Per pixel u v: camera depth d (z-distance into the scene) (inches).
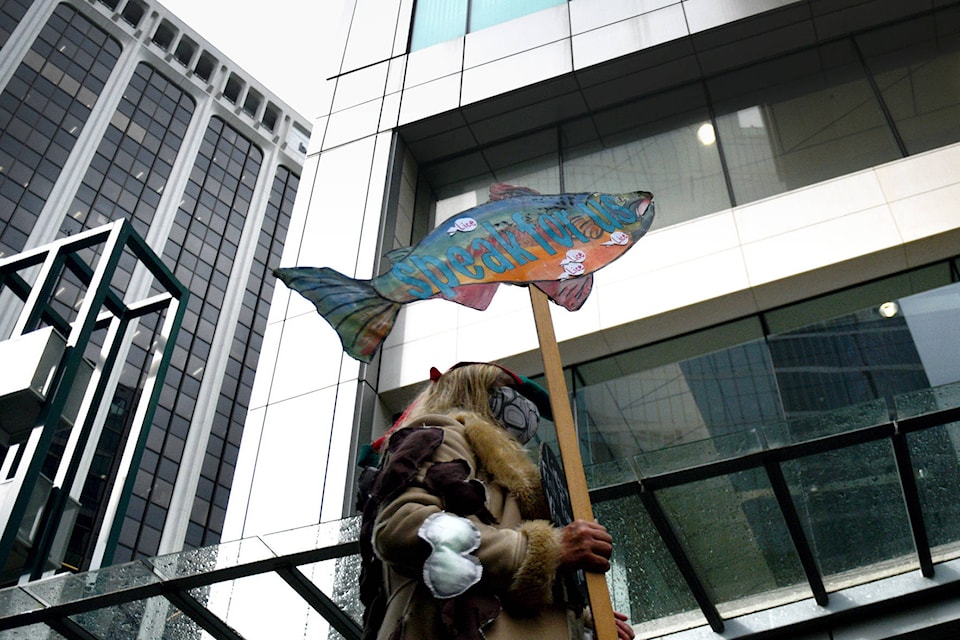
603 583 102.5
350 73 705.6
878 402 269.9
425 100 645.9
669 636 308.7
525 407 121.0
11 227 2397.9
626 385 466.6
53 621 269.3
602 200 151.7
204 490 2406.5
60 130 2662.4
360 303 138.6
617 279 500.7
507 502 108.1
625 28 616.7
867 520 298.5
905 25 559.8
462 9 711.1
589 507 110.4
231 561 264.5
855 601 300.2
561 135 615.2
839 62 565.6
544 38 642.8
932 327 419.5
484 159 629.9
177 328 438.9
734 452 270.4
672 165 557.6
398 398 514.0
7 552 320.5
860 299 449.1
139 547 2164.1
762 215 494.6
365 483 119.0
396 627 97.8
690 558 291.6
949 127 498.3
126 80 2938.0
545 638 98.0
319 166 639.8
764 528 293.9
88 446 469.4
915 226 453.4
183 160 2950.3
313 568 267.0
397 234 589.9
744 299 466.6
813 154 519.8
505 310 521.7
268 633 280.2
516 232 146.2
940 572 297.4
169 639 284.4
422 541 95.2
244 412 2664.9
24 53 2706.7
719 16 587.2
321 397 511.5
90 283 405.1
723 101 581.6
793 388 425.7
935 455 279.4
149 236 2696.9
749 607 313.0
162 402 2427.4
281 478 481.1
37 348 366.9
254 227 3056.1
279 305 576.4
